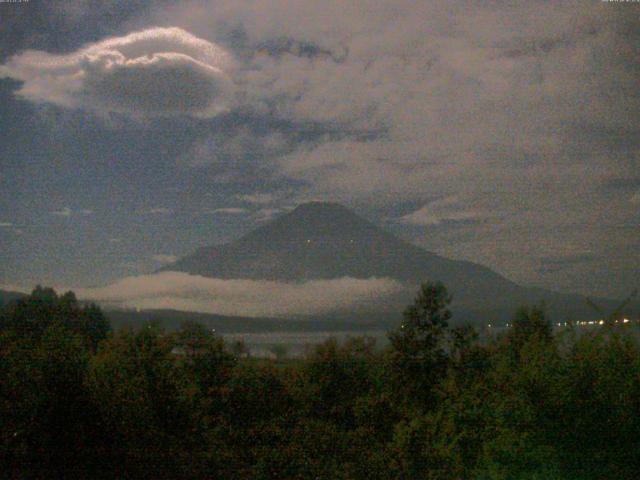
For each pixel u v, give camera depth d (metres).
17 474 10.79
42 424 11.39
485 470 7.59
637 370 7.23
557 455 7.13
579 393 7.30
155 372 13.01
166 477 11.34
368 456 11.47
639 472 6.99
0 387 11.41
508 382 7.89
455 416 8.52
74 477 10.92
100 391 12.16
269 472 11.59
